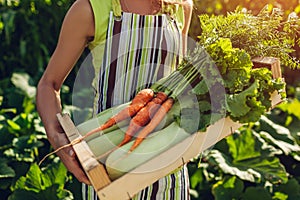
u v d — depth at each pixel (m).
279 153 2.24
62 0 2.93
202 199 2.31
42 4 3.05
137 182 1.21
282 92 1.35
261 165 2.21
